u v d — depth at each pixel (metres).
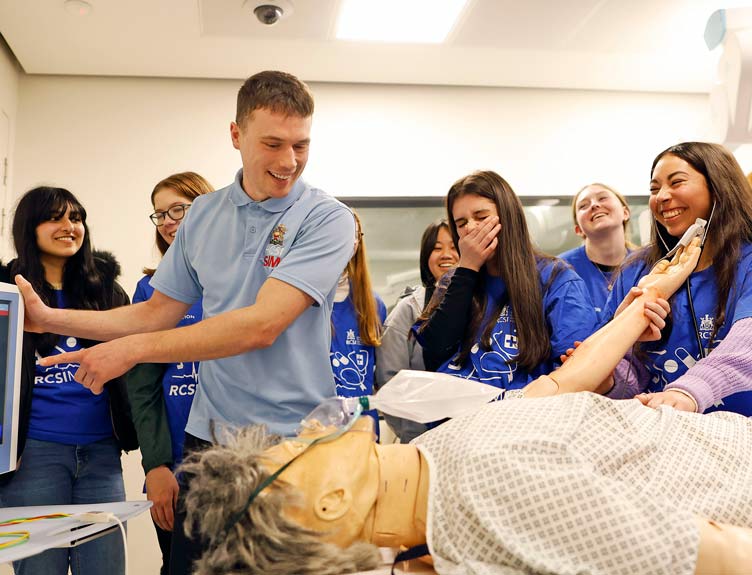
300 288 1.60
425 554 1.05
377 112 4.09
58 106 3.75
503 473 0.99
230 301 1.72
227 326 1.52
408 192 4.06
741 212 1.82
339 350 2.12
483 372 1.90
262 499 0.98
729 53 2.58
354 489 1.05
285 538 0.97
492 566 0.96
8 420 1.47
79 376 1.46
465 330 1.97
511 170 4.21
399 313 2.37
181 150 3.83
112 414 2.33
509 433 1.07
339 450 1.07
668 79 4.22
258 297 1.60
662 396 1.54
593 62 3.96
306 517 1.01
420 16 3.45
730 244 1.79
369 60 3.80
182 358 1.50
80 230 2.36
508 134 4.23
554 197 4.23
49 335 2.21
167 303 1.85
